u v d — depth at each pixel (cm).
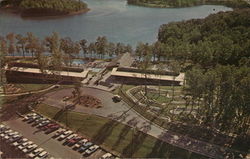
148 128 11175
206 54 15662
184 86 13288
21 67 16462
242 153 9775
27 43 19700
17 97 13712
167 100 13150
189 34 19950
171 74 15300
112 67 16950
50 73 15512
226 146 10106
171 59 17325
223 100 10950
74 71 16038
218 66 13175
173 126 11244
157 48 17650
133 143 10438
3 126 11369
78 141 10619
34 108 12719
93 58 19200
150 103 12912
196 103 12669
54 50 15812
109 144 10475
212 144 10225
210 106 11700
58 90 14325
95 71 16625
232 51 15950
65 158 9788
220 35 18262
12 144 10419
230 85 10594
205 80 10831
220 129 10944
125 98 13388
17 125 11538
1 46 16962
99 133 11019
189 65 17375
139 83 15050
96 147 10288
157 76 15188
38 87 14725
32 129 11312
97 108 12575
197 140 10438
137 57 18525
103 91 14138
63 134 10975
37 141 10612
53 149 10212
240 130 10812
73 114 12175
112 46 19025
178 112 12144
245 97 10238
